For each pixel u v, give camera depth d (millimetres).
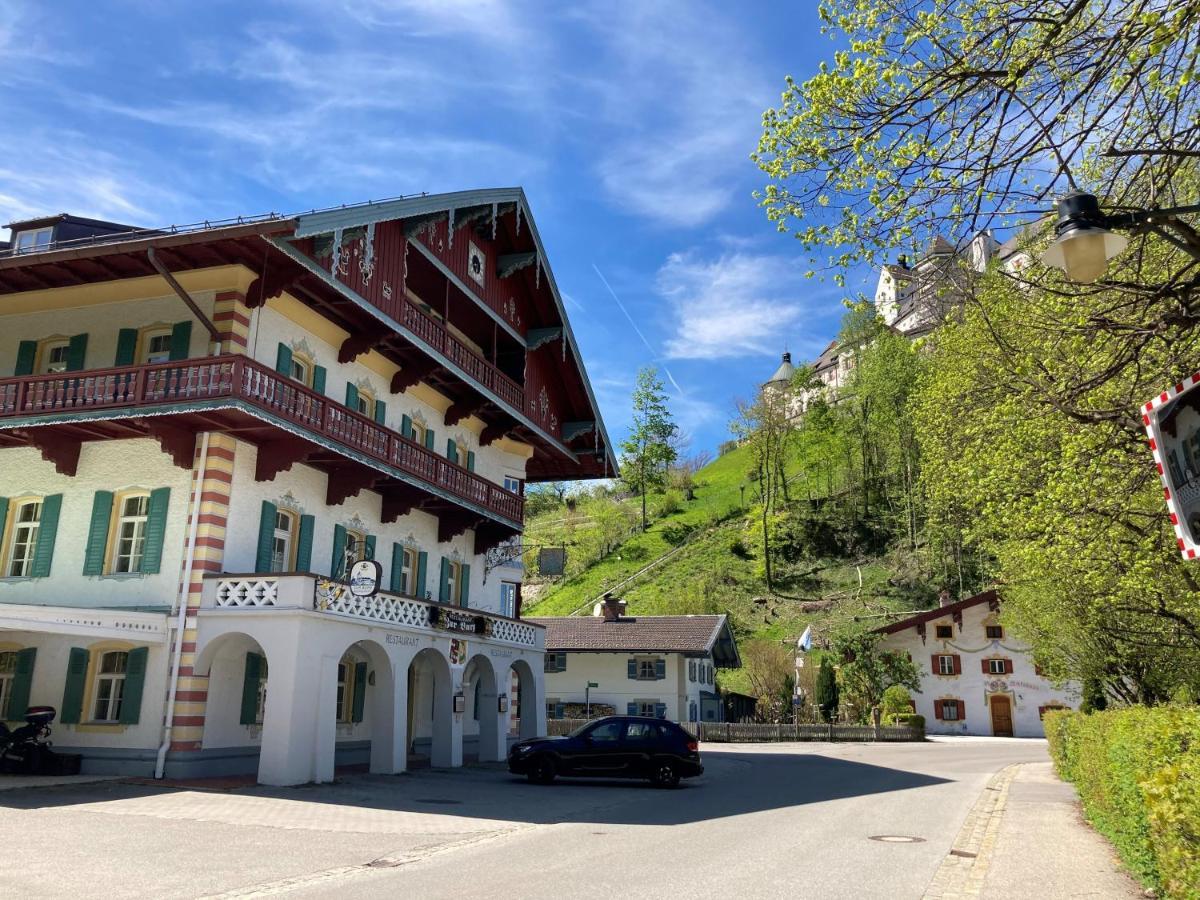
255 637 17703
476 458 30250
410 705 26375
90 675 18719
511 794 18125
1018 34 8242
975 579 62594
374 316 20969
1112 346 11250
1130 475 12586
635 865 10484
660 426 97125
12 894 7977
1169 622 18109
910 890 9398
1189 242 7789
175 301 19656
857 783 22688
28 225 22750
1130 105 7637
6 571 20125
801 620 63594
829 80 9008
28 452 20594
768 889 9266
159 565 18656
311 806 14836
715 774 25375
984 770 27469
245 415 17766
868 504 78000
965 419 17047
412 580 26297
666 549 82750
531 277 29172
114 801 14305
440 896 8570
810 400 89375
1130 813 9398
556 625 53281
